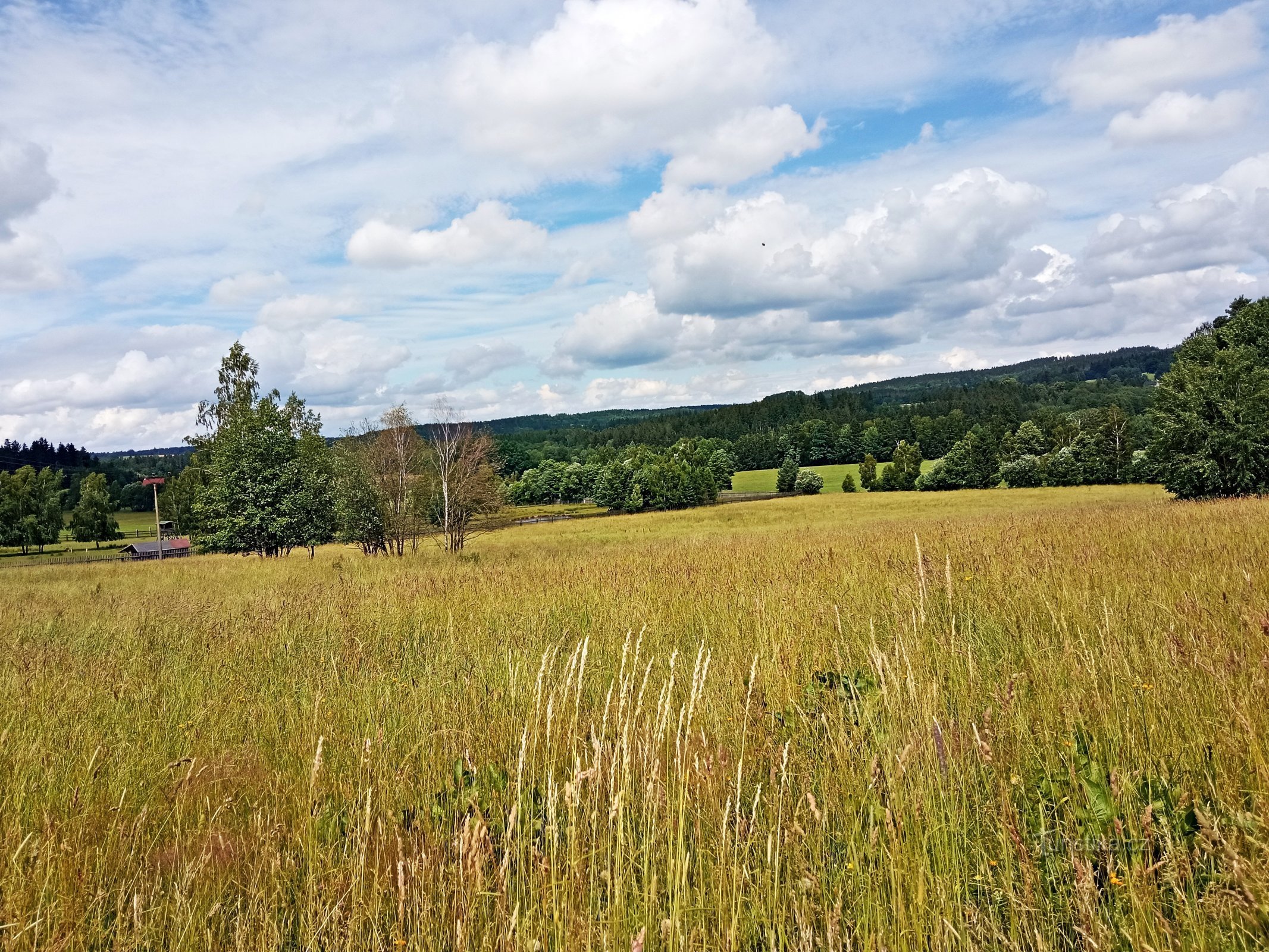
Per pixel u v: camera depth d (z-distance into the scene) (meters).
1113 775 2.57
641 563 12.28
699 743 2.97
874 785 2.70
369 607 9.18
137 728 4.52
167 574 22.42
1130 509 23.45
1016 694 3.41
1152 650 3.88
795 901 2.21
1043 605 5.37
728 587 8.22
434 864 2.51
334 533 32.19
